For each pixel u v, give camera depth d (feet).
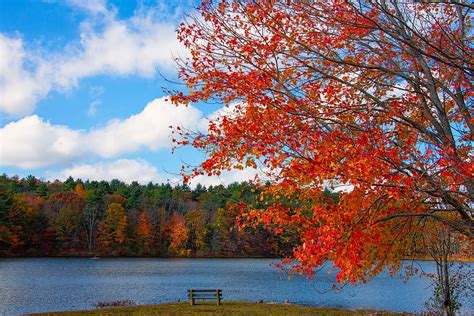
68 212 298.97
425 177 24.25
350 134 26.21
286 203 28.30
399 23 27.32
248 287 130.62
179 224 317.63
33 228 291.38
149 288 125.80
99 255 302.04
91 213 312.91
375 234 27.45
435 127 27.68
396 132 29.14
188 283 140.87
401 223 29.86
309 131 26.02
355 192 25.12
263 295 113.60
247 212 29.96
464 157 25.61
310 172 24.67
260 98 26.86
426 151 25.18
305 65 27.63
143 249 315.78
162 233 327.88
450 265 57.93
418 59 28.12
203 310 80.64
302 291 122.01
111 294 112.16
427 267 140.05
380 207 26.45
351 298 107.14
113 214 307.58
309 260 24.91
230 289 125.90
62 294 110.01
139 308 84.07
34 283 133.08
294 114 26.45
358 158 23.31
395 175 23.41
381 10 25.80
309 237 25.14
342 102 29.48
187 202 377.50
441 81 30.27
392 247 31.32
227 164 28.32
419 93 27.25
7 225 270.87
